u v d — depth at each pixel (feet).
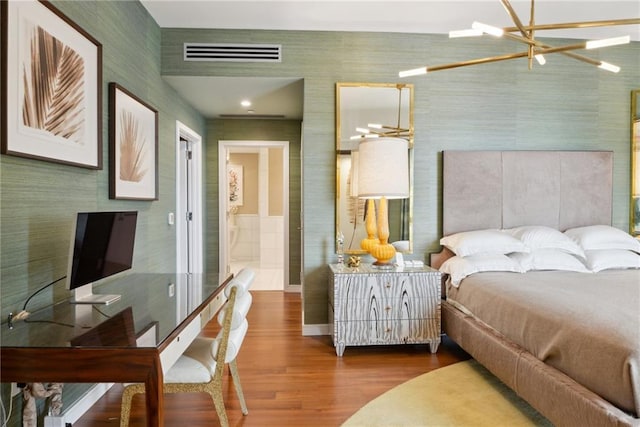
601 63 7.67
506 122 11.77
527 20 10.76
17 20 5.22
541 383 5.98
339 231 11.32
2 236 5.08
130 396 5.47
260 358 9.53
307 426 6.52
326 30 11.28
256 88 12.22
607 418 4.72
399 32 11.44
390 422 6.64
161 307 5.79
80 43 6.75
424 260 11.66
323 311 11.38
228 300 5.76
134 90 9.30
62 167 6.42
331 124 11.37
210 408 7.14
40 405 5.76
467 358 9.60
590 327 5.58
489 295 8.23
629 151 12.17
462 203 11.48
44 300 5.92
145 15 9.96
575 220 11.78
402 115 11.45
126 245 6.98
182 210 14.92
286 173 16.83
